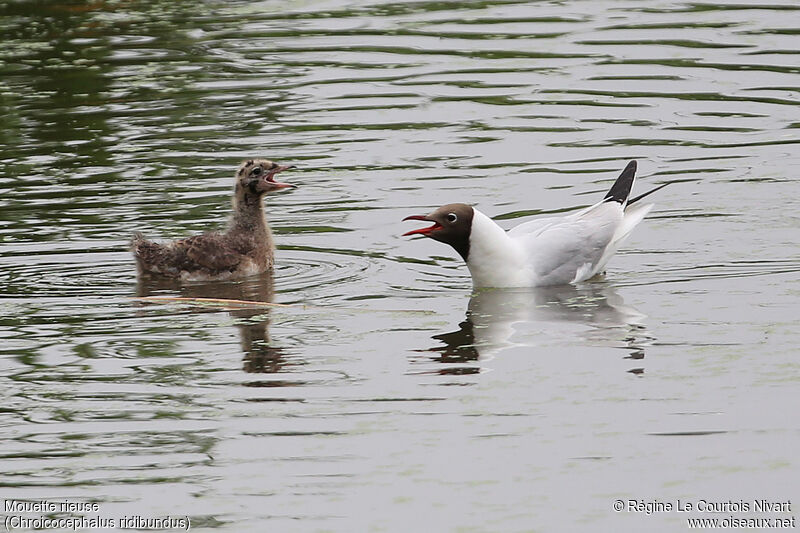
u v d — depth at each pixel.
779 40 26.89
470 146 20.92
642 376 12.07
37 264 16.06
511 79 24.77
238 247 15.91
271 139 21.42
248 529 9.58
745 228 16.94
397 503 9.90
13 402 11.77
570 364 12.43
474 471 10.35
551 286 15.16
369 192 18.81
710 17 29.25
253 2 32.38
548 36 28.03
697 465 10.37
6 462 10.60
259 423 11.26
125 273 15.88
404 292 14.97
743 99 23.05
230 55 27.03
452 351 12.84
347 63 26.22
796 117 21.98
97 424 11.29
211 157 20.52
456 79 24.89
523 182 19.09
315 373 12.33
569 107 22.94
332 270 15.89
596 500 9.91
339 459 10.58
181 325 13.86
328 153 20.69
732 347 12.73
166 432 11.12
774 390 11.66
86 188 19.08
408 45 27.58
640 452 10.60
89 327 13.82
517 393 11.75
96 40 28.45
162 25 29.88
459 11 30.80
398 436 10.95
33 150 21.00
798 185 18.62
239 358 12.78
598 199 18.22
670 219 17.47
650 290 14.76
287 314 14.20
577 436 10.89
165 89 24.55
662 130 21.50
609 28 28.53
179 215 17.83
